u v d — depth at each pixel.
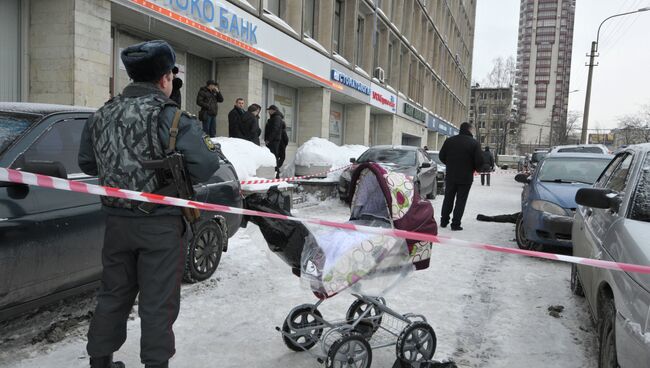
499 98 74.69
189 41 10.95
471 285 5.28
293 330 3.31
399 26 26.88
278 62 14.02
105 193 2.27
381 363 3.37
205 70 12.73
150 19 9.07
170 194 2.43
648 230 2.98
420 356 3.41
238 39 11.85
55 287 3.37
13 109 3.61
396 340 3.34
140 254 2.46
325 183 11.12
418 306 4.55
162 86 2.63
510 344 3.77
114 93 9.52
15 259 3.03
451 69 46.66
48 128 3.54
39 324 3.75
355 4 20.11
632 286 2.57
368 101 22.42
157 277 2.44
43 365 3.14
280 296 4.65
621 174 4.14
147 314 2.43
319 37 17.75
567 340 3.88
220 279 5.09
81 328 3.72
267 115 15.86
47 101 7.52
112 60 9.41
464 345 3.73
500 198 15.30
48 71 7.49
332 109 21.38
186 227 2.59
